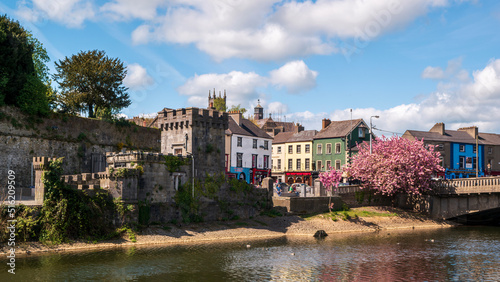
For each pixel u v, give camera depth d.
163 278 28.72
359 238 47.44
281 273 30.61
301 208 56.66
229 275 29.80
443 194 62.97
